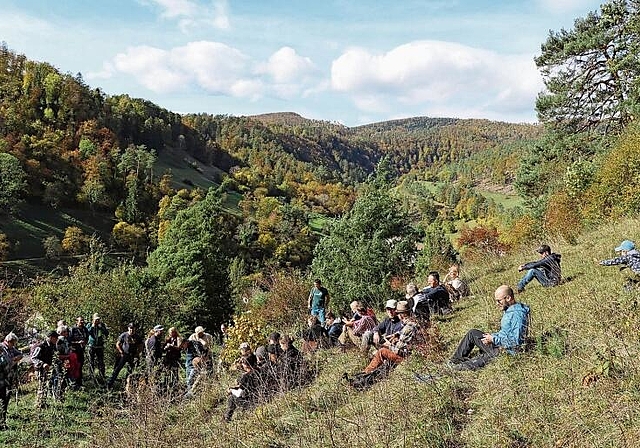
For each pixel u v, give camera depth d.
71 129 91.81
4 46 101.06
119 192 82.06
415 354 8.20
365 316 11.17
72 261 58.59
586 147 28.05
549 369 6.07
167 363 11.96
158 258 28.39
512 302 7.29
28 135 81.06
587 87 27.70
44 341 12.27
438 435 5.37
